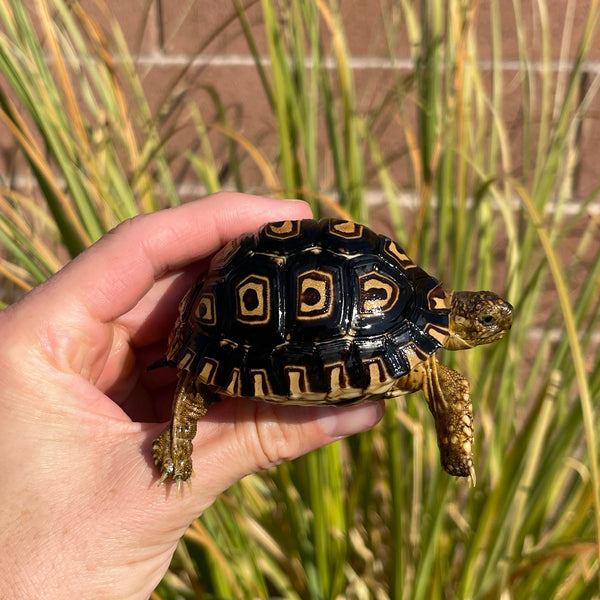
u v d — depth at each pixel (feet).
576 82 0.77
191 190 1.06
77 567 0.52
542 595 0.74
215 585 0.79
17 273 0.95
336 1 0.83
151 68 1.01
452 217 0.81
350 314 0.55
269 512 0.91
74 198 0.72
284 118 0.74
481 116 0.81
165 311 0.75
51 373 0.56
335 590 0.76
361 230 0.59
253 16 0.98
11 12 0.72
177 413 0.56
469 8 0.75
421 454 0.79
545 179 0.80
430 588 0.75
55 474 0.53
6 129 1.04
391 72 0.99
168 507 0.54
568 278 0.91
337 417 0.59
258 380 0.54
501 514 0.71
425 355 0.55
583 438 0.89
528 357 1.06
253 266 0.57
